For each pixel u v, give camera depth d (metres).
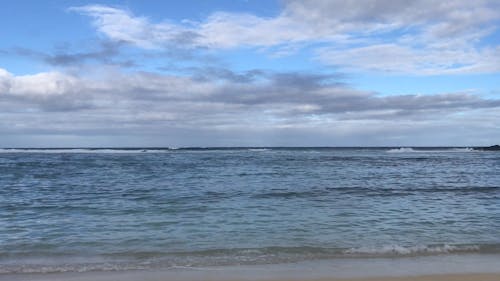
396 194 21.03
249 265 8.88
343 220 14.01
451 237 11.62
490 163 52.69
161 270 8.49
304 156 77.12
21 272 8.34
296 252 9.92
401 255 9.69
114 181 27.58
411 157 72.44
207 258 9.42
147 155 80.25
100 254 9.83
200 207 16.62
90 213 15.38
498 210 16.33
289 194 20.61
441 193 21.59
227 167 42.72
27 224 13.39
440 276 8.02
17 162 50.00
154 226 12.98
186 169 39.47
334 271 8.44
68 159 59.16
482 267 8.70
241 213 15.28
